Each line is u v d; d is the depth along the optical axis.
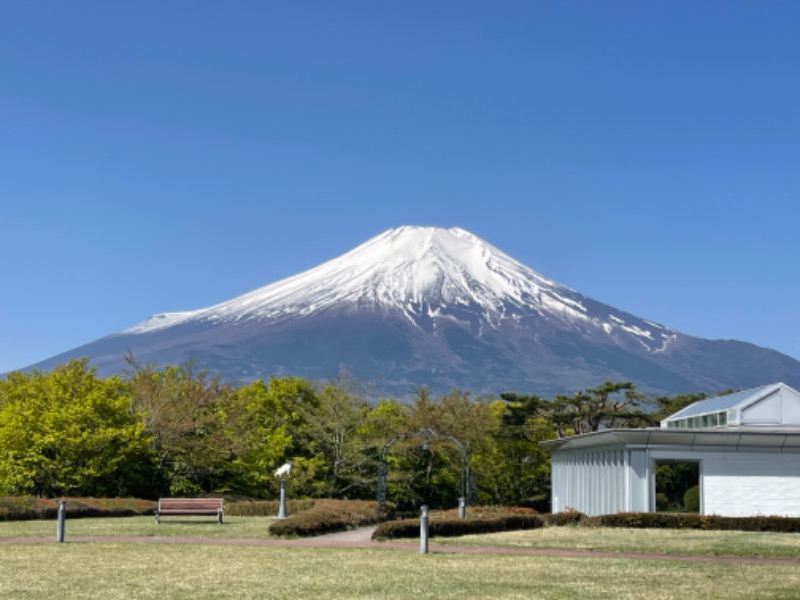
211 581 24.09
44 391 62.53
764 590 21.95
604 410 81.62
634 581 23.84
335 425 73.00
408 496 73.56
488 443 74.94
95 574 25.39
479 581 23.92
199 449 67.69
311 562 28.30
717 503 47.28
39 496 58.59
